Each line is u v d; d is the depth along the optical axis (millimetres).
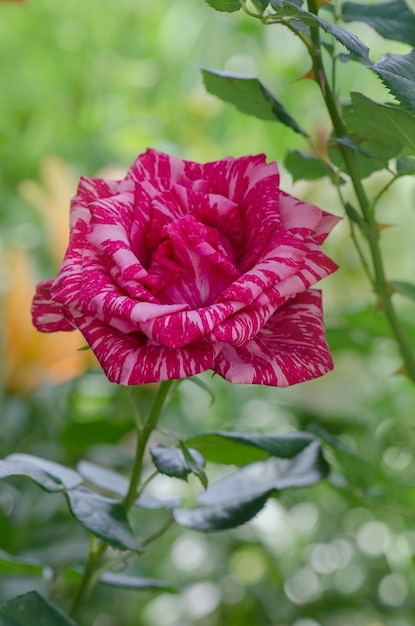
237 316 424
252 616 736
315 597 723
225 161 463
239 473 537
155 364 421
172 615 731
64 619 477
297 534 751
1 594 644
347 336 654
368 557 744
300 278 434
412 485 629
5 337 687
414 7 630
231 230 451
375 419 726
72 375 690
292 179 548
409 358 521
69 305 434
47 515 677
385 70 436
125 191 461
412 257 741
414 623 708
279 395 746
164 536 748
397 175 492
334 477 570
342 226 722
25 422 718
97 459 696
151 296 425
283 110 506
